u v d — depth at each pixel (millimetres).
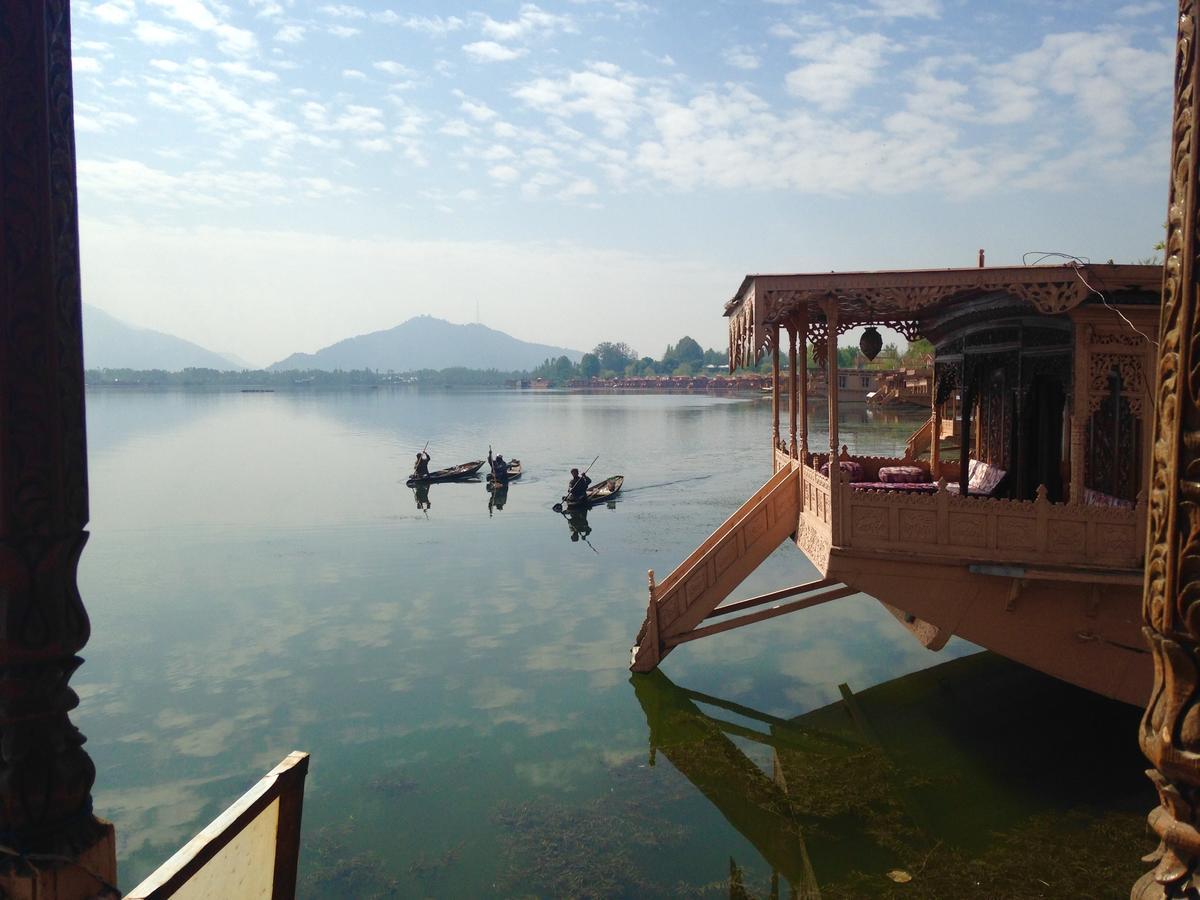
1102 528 9539
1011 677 13148
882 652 14680
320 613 17594
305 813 9734
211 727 12078
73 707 2789
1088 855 8422
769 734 11656
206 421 84562
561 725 12047
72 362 2688
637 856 8797
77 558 2748
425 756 11125
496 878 8422
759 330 10414
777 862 8648
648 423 78750
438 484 37188
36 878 2592
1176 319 2180
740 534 13430
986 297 12703
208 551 23391
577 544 24156
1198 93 2113
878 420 68062
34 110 2529
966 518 9945
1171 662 2232
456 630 16391
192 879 2738
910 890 8000
